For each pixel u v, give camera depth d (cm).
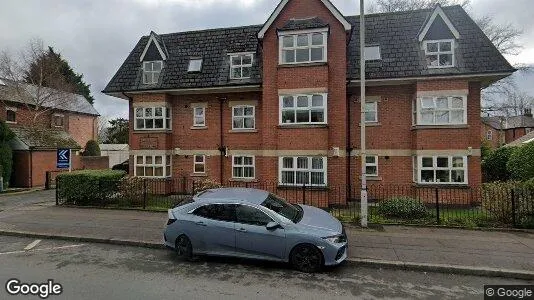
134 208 1189
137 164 1603
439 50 1334
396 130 1387
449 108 1282
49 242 831
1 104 2397
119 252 750
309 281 579
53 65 3125
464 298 515
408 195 1352
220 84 1501
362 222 920
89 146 3122
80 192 1255
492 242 777
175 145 1631
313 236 621
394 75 1316
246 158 1558
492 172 1762
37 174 2159
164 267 650
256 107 1541
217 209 689
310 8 1353
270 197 747
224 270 633
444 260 660
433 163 1288
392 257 677
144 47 1723
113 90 1609
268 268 644
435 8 1349
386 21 1493
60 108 2925
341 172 1316
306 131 1302
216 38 1672
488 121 4931
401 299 508
